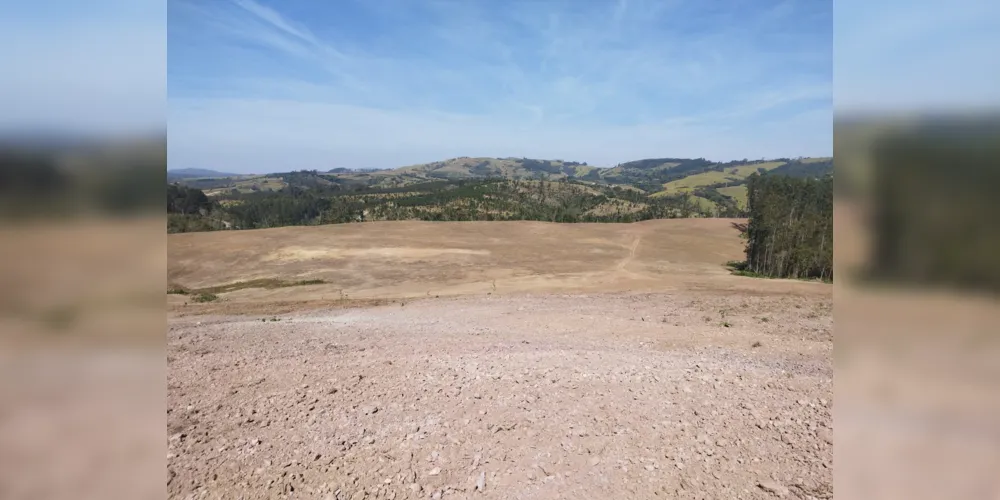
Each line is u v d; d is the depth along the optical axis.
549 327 9.38
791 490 3.04
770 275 25.58
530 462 3.48
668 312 11.02
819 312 10.68
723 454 3.52
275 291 22.39
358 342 7.41
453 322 10.23
